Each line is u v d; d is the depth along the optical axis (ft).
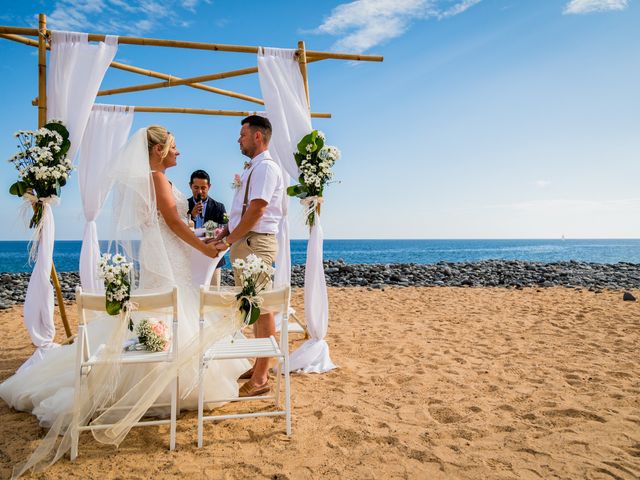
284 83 15.92
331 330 21.67
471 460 8.80
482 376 14.26
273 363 15.47
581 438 9.73
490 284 44.21
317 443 9.53
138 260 11.14
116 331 9.42
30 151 13.60
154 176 11.38
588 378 13.93
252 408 11.60
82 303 9.37
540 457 8.91
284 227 19.24
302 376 14.35
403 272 56.34
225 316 10.27
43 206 13.98
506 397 12.39
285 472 8.29
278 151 15.94
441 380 13.89
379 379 13.97
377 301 31.86
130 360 9.32
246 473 8.27
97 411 10.37
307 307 15.33
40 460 8.67
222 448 9.29
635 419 10.69
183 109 20.65
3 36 14.70
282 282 19.03
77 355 9.20
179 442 9.56
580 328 21.62
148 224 11.25
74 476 8.20
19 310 28.68
